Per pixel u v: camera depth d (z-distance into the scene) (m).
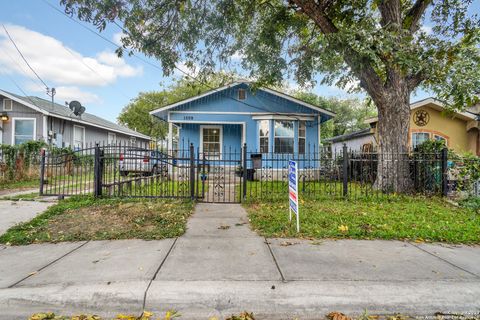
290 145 13.48
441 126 13.75
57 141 15.84
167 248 4.01
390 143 8.63
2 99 14.79
